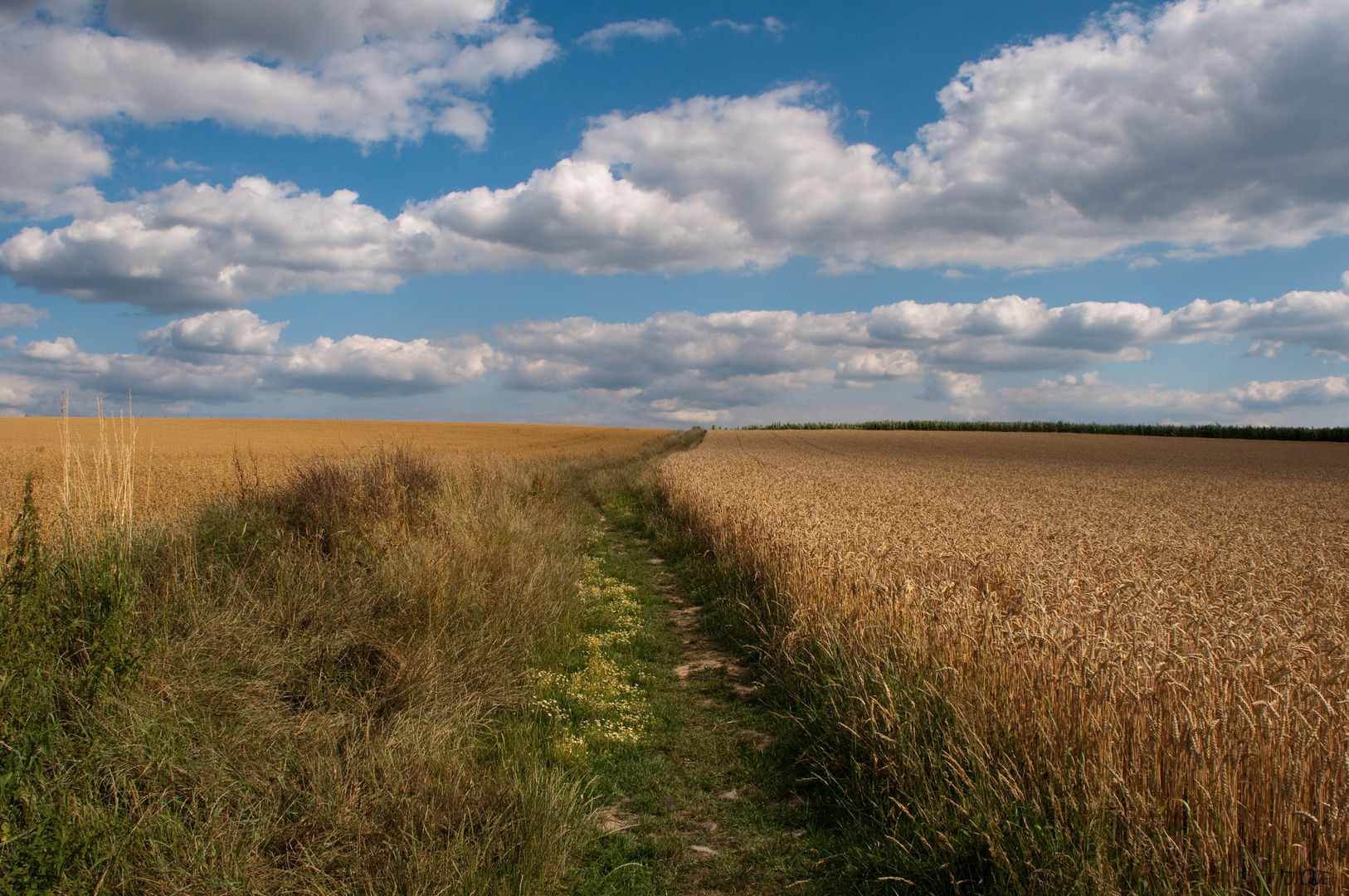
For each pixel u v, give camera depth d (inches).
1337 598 226.2
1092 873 102.9
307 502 305.3
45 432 1587.1
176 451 1061.8
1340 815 97.4
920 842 129.5
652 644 275.4
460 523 318.7
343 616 199.2
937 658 174.1
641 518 632.4
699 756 181.3
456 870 109.8
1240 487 887.7
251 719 140.4
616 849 136.8
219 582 197.6
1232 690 127.0
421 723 161.2
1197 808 109.2
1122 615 177.0
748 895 123.6
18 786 100.3
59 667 129.4
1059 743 132.2
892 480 808.3
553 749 168.6
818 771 167.5
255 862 105.4
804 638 227.3
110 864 96.0
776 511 378.6
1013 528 388.5
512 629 240.2
